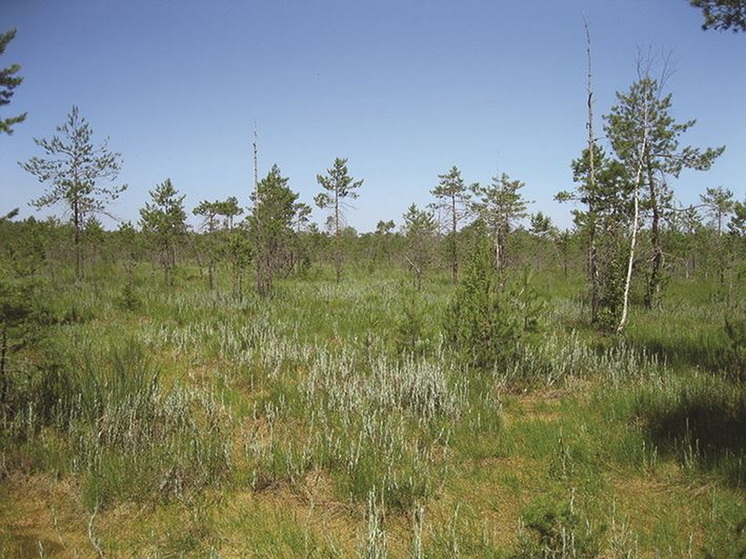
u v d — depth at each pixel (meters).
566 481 4.90
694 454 5.03
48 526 4.20
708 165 13.15
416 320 9.18
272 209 21.38
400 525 4.27
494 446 5.63
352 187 33.41
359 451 5.05
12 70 6.69
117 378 6.39
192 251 26.39
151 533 4.09
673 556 3.71
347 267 32.22
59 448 5.26
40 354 7.24
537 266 26.20
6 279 6.04
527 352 8.21
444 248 24.83
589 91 12.10
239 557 3.85
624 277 11.99
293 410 6.62
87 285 18.78
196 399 6.96
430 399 6.57
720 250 19.98
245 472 5.07
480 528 4.16
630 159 12.95
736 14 6.58
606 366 8.28
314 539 4.04
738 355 7.67
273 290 17.75
